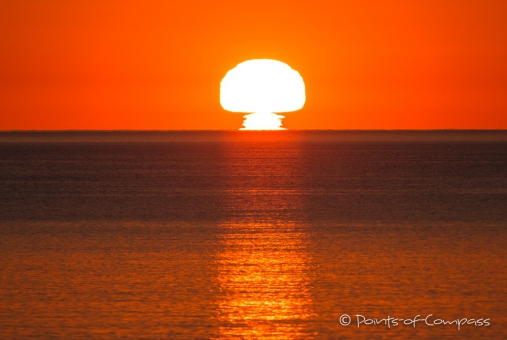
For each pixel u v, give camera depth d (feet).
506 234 367.45
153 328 208.95
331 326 210.79
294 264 290.76
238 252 318.24
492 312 223.30
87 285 256.32
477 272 273.95
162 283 258.98
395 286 253.03
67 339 200.44
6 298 238.89
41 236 368.68
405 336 203.62
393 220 424.87
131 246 335.88
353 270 278.87
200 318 217.56
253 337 201.98
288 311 224.53
